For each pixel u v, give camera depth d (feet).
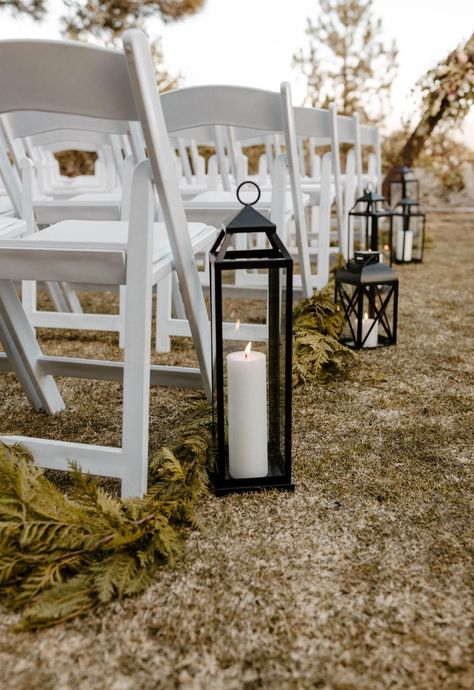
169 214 3.39
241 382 3.43
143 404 3.36
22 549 2.83
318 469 3.83
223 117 5.05
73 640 2.46
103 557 2.88
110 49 2.74
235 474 3.60
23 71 2.76
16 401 5.19
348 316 6.30
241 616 2.56
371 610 2.58
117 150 7.37
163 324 6.60
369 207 8.41
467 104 15.38
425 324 7.34
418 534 3.12
